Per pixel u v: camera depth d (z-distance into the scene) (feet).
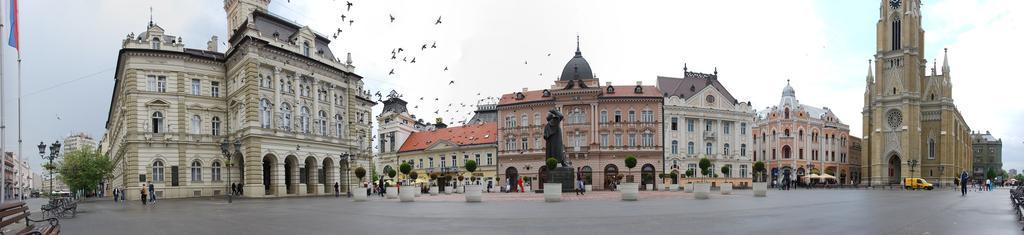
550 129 185.47
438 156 375.45
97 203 171.32
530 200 135.44
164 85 211.41
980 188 271.69
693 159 337.11
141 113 205.77
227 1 257.34
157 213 106.42
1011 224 69.05
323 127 234.38
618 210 95.30
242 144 205.16
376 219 82.94
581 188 179.63
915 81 440.86
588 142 324.60
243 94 204.23
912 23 444.96
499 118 344.90
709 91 346.95
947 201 130.21
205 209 117.60
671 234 59.47
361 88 307.78
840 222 71.26
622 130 323.98
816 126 462.60
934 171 437.99
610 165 322.75
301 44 222.48
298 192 213.87
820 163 463.01
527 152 331.77
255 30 203.00
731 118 350.02
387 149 415.03
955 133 458.50
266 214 98.12
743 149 354.74
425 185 247.09
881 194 193.26
